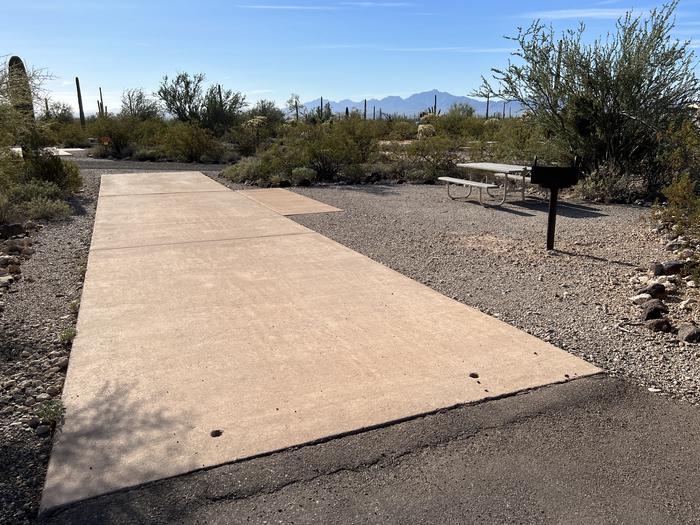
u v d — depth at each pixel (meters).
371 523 2.69
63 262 7.29
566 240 8.57
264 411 3.60
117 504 2.78
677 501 2.85
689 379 4.15
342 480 2.98
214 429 3.39
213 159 23.25
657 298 5.86
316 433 3.36
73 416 3.53
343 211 11.02
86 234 8.95
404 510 2.77
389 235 8.89
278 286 6.14
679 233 8.18
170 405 3.67
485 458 3.18
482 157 17.20
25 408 3.69
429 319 5.21
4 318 5.28
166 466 3.05
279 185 15.12
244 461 3.11
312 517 2.72
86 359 4.34
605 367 4.32
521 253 7.80
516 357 4.41
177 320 5.14
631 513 2.76
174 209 10.98
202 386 3.92
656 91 12.55
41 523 2.66
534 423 3.52
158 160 24.16
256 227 9.25
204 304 5.56
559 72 13.26
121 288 6.04
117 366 4.22
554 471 3.07
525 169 12.04
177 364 4.26
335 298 5.77
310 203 11.91
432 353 4.47
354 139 18.88
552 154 14.01
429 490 2.91
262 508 2.78
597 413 3.65
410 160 17.38
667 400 3.84
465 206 11.81
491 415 3.60
